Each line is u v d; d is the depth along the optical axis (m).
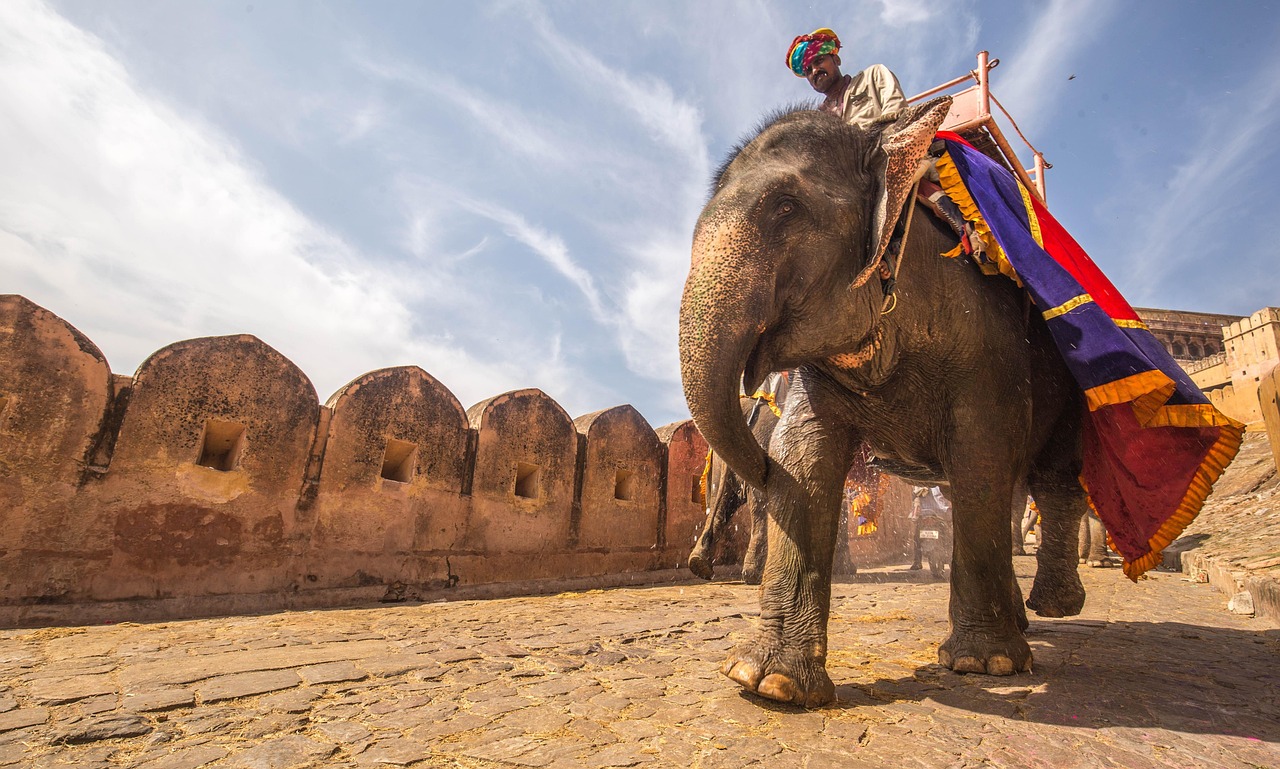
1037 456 4.28
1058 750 2.24
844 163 2.93
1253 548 8.52
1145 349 3.33
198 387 6.11
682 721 2.47
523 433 8.63
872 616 5.48
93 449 5.51
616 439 9.77
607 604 6.46
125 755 2.05
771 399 3.42
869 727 2.42
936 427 3.31
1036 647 4.12
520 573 8.34
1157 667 3.56
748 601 6.79
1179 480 3.55
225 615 5.69
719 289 2.58
